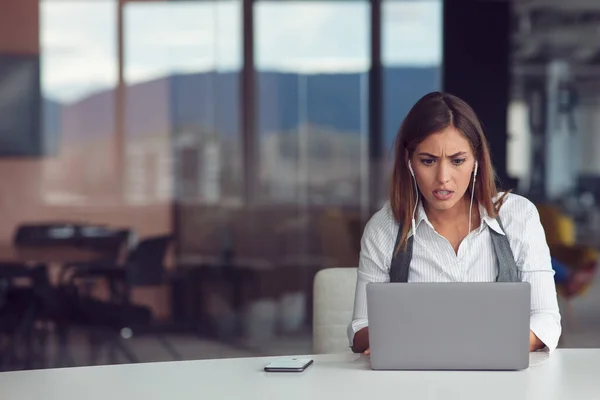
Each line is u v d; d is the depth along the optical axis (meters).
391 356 2.65
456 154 2.80
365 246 3.04
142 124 7.85
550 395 2.36
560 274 7.35
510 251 2.93
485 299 2.59
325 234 7.82
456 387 2.45
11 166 7.80
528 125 7.48
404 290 2.62
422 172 2.85
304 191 7.82
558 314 2.94
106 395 2.44
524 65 7.49
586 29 7.39
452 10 7.61
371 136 7.75
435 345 2.62
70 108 7.84
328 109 7.77
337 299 3.41
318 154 7.80
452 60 7.61
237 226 7.88
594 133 7.40
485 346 2.61
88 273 7.85
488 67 7.55
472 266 2.97
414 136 2.84
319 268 7.85
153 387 2.52
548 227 7.39
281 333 7.88
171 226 7.88
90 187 7.85
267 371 2.70
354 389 2.45
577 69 7.42
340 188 7.80
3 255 7.77
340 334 3.39
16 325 7.76
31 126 7.82
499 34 7.53
